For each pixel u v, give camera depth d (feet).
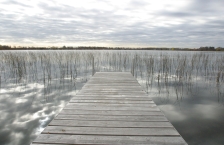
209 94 15.87
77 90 17.04
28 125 8.99
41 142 4.56
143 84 20.31
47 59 36.04
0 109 11.31
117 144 4.53
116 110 7.17
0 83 19.90
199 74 26.96
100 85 12.63
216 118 10.32
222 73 22.68
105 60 47.24
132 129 5.41
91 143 4.55
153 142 4.63
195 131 8.75
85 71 30.58
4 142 7.43
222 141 7.82
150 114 6.72
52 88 17.78
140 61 36.17
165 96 15.26
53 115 10.37
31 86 18.61
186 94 15.89
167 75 24.73
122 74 18.97
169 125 5.71
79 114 6.67
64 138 4.78
